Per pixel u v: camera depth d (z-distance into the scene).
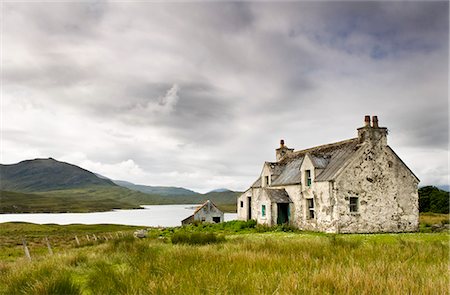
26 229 84.75
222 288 6.41
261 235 28.86
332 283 6.68
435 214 52.78
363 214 32.88
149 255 11.37
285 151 49.56
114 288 7.14
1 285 9.28
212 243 18.56
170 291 6.48
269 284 6.72
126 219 157.12
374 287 6.29
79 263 12.09
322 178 34.12
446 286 6.28
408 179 35.06
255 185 47.78
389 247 13.77
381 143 34.50
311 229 35.03
